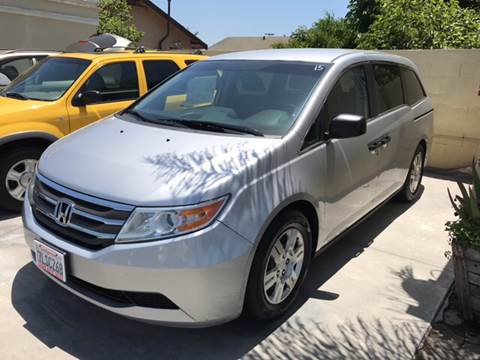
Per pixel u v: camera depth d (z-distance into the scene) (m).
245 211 2.63
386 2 9.04
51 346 2.79
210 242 2.49
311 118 3.23
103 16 16.31
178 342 2.87
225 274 2.54
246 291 2.78
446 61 6.76
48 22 11.13
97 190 2.64
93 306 3.19
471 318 3.10
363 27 18.20
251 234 2.63
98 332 2.93
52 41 11.33
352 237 4.50
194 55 6.69
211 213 2.52
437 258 4.09
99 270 2.52
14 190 4.84
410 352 2.82
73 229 2.67
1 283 3.44
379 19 9.12
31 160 4.89
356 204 3.85
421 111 5.17
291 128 3.13
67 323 3.01
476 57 6.53
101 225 2.56
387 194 4.61
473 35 8.45
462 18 8.81
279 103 3.38
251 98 3.52
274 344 2.87
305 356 2.77
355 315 3.19
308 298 3.38
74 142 3.28
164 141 3.08
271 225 2.84
